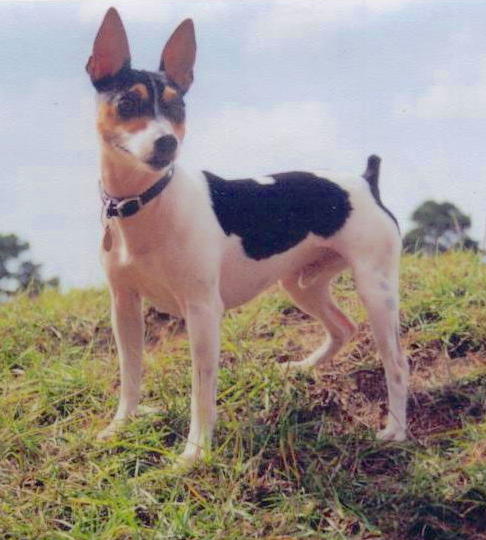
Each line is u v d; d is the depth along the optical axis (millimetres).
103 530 1259
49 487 1327
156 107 1319
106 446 1394
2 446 1404
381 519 1275
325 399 1490
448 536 1258
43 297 1909
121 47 1330
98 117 1337
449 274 1766
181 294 1374
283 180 1466
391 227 1473
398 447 1386
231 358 1586
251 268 1444
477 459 1355
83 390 1537
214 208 1396
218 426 1410
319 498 1301
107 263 1396
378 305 1448
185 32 1393
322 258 1522
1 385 1570
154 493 1311
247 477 1324
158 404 1507
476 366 1545
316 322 1718
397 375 1439
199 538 1236
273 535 1245
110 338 1721
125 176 1329
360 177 1500
